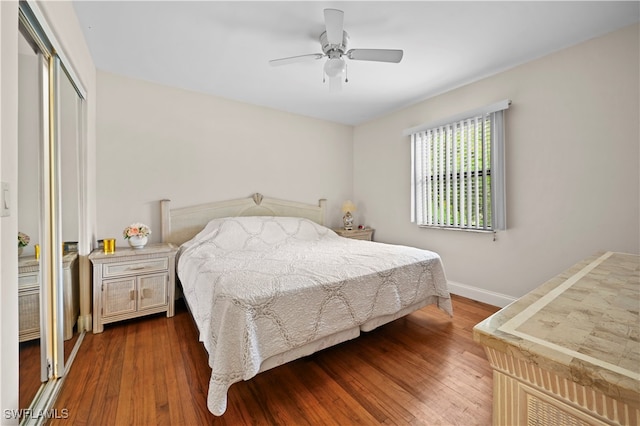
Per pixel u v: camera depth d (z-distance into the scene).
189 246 2.75
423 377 1.71
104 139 2.69
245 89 3.15
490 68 2.68
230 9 1.86
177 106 3.08
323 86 3.08
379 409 1.45
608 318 0.61
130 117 2.82
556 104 2.40
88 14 1.90
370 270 2.01
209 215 3.26
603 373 0.40
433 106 3.39
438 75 2.82
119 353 1.95
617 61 2.09
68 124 1.97
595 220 2.21
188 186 3.16
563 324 0.58
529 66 2.55
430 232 3.48
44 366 1.53
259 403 1.49
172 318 2.57
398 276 2.15
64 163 1.91
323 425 1.34
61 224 1.71
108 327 2.37
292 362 1.89
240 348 1.39
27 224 1.38
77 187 2.21
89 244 2.34
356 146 4.58
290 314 1.58
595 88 2.19
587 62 2.22
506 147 2.73
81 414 1.39
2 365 0.90
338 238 3.52
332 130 4.38
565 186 2.36
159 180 2.99
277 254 2.50
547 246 2.48
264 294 1.53
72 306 2.12
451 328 2.39
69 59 1.78
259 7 1.84
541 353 0.46
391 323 2.50
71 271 2.09
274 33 2.12
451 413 1.42
